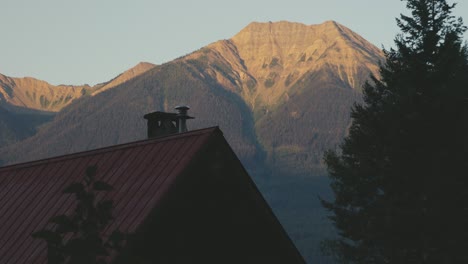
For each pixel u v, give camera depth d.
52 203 22.69
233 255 22.39
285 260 24.38
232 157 22.38
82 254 9.37
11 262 20.84
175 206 20.44
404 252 44.50
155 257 19.48
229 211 22.41
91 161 23.94
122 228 19.44
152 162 21.88
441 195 43.94
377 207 48.53
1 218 23.72
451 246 43.19
